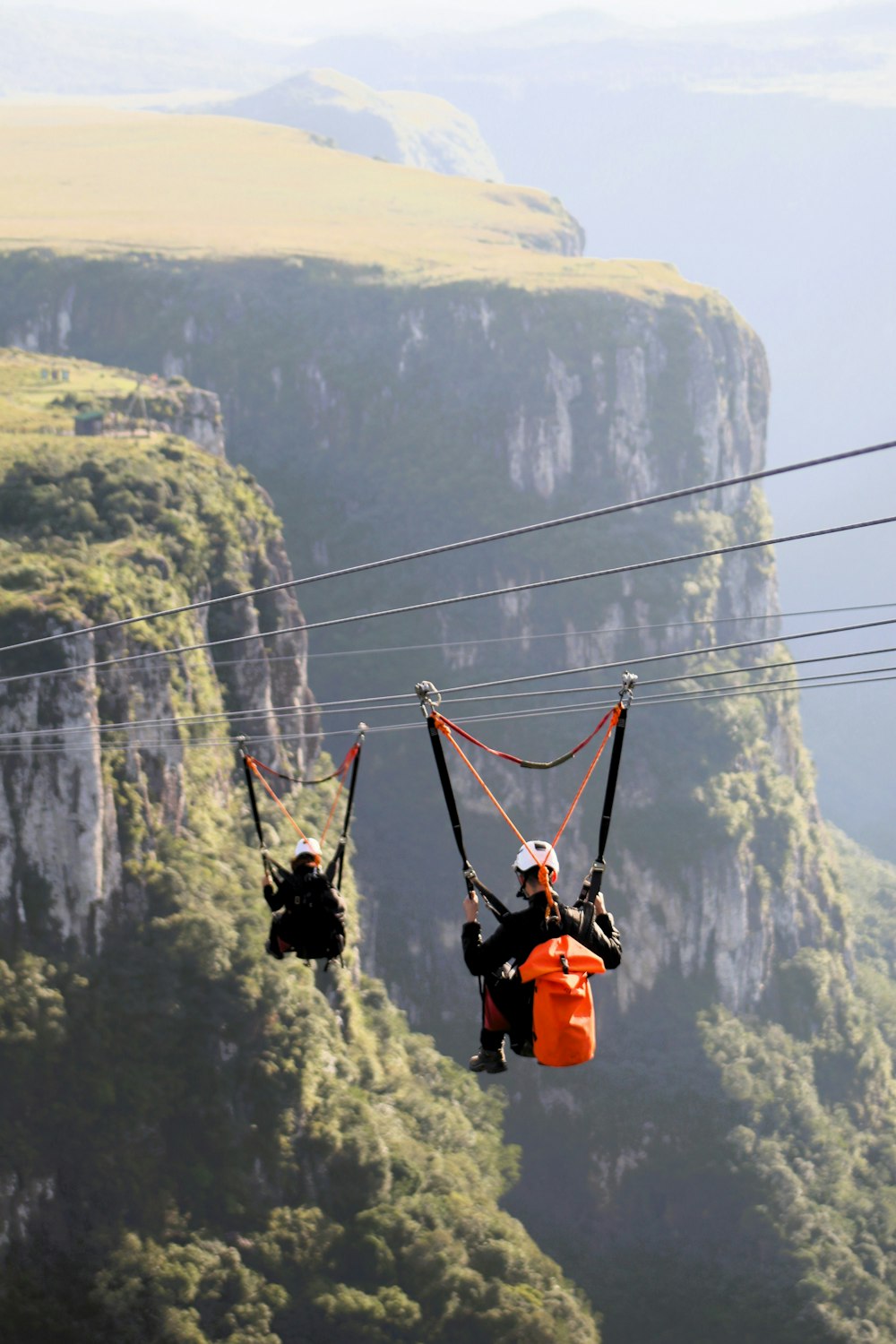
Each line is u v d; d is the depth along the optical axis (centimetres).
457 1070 15525
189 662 13388
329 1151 12031
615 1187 18800
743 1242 17750
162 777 12644
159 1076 11519
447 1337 11256
